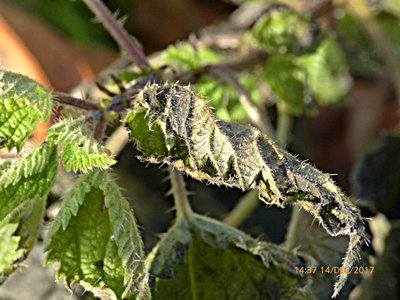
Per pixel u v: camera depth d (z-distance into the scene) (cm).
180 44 32
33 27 35
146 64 28
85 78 35
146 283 22
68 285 23
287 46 34
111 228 23
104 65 35
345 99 35
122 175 33
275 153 22
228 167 22
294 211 27
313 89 34
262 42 34
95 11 28
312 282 26
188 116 22
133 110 22
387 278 30
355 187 32
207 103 22
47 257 23
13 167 23
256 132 22
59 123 23
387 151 32
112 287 23
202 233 25
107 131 26
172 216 33
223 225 25
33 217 23
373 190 32
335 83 34
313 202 22
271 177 22
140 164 34
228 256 25
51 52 35
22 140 22
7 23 35
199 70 30
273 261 25
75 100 24
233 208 33
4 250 23
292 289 25
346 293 26
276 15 34
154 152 22
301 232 27
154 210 33
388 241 30
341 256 27
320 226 27
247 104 30
